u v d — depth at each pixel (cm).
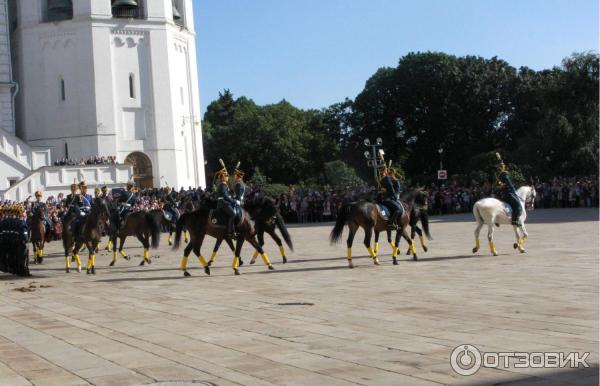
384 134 8588
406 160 8669
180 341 1107
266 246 3212
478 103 8325
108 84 6341
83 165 5609
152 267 2488
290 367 908
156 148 6488
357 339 1058
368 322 1198
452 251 2498
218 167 11294
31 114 6431
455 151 8344
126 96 6412
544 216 4453
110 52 6362
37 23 6397
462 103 8319
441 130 8225
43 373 945
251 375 877
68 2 6481
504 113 8525
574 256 2111
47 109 6400
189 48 7056
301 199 5784
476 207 2312
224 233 2083
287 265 2297
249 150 10962
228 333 1154
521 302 1330
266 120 11112
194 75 7119
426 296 1469
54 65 6388
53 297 1764
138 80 6456
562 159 6606
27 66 6425
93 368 958
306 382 834
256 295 1620
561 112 6738
